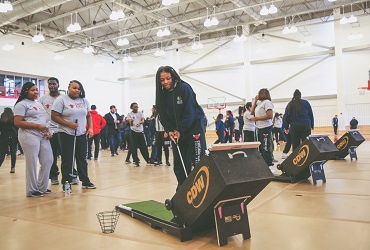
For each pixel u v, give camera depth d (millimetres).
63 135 4285
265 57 19859
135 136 7379
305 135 5352
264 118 5129
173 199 2414
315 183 4250
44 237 2420
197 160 2803
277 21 19531
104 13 17125
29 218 2975
